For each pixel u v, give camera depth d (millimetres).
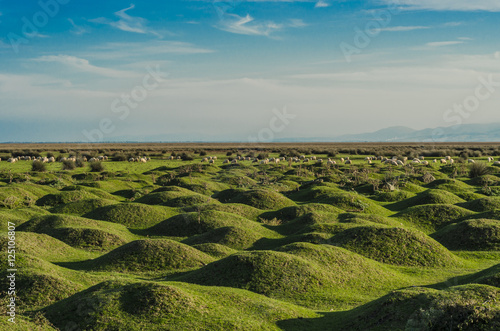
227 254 28094
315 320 16859
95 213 40344
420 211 39406
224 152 148000
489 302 14625
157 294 15922
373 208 43031
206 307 16109
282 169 76875
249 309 16734
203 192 54594
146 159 108375
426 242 28266
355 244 27938
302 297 19828
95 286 17438
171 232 35469
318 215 36656
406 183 55188
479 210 40469
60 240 30656
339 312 17969
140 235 35312
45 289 18625
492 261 27906
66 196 47375
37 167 73812
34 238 28156
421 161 88812
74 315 15484
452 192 50594
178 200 45719
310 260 23016
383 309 15711
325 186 52938
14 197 44688
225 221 36000
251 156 118188
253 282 20688
